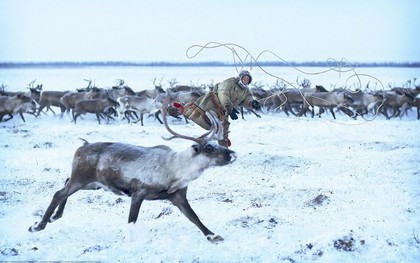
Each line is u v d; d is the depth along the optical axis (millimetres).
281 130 16109
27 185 8734
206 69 107938
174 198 5867
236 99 8008
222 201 7566
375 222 6320
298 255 5383
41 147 12984
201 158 5609
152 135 15625
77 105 20766
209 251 5500
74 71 94625
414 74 68000
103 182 5840
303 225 6309
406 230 6004
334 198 7520
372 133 15516
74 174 5910
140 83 49062
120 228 6289
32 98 22906
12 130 16719
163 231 6145
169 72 84750
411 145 12453
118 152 5797
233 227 6262
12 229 6324
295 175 9211
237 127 16703
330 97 21406
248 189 8227
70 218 6715
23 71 95750
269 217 6531
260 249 5539
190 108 7973
